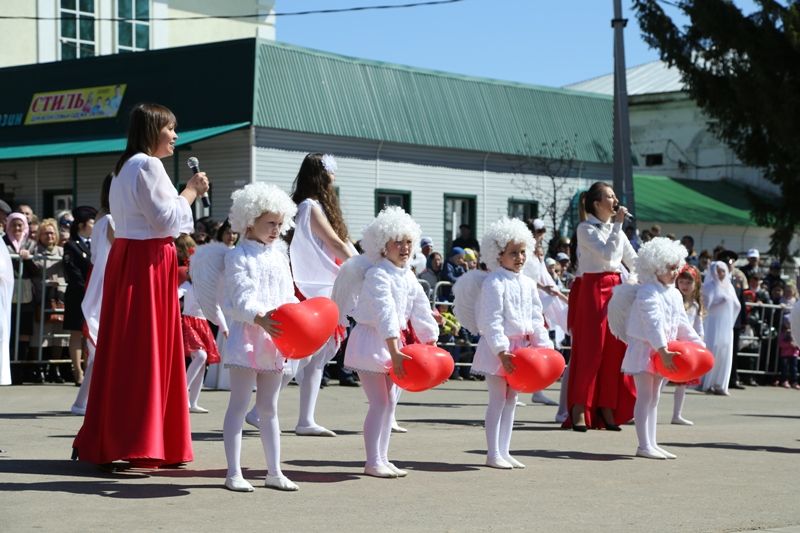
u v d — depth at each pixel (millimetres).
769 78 28812
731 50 29531
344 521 6098
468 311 8359
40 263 14305
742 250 35219
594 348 10562
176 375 7410
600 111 30922
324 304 6867
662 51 30000
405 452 8797
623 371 9062
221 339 13875
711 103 30203
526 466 8312
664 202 33750
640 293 8984
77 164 25891
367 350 7512
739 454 9305
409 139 26000
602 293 10617
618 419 10664
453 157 27234
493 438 8180
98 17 35906
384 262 7609
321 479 7418
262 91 23016
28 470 7375
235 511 6273
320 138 24328
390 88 25906
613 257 10602
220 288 7043
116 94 24812
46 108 26016
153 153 7449
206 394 13266
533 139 28938
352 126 24781
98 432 7277
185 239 11539
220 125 23250
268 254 6984
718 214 33906
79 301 13414
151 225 7246
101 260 9633
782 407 14094
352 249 9484
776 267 20781
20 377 14227
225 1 39125
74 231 13508
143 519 5992
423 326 7746
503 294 8109
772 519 6547
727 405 14258
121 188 7238
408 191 26281
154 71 24297
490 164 28109
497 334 8008
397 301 7527
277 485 6988
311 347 6738
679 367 8734
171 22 37719
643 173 39406
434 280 17422
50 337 14406
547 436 10141
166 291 7312
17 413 10609
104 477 7188
